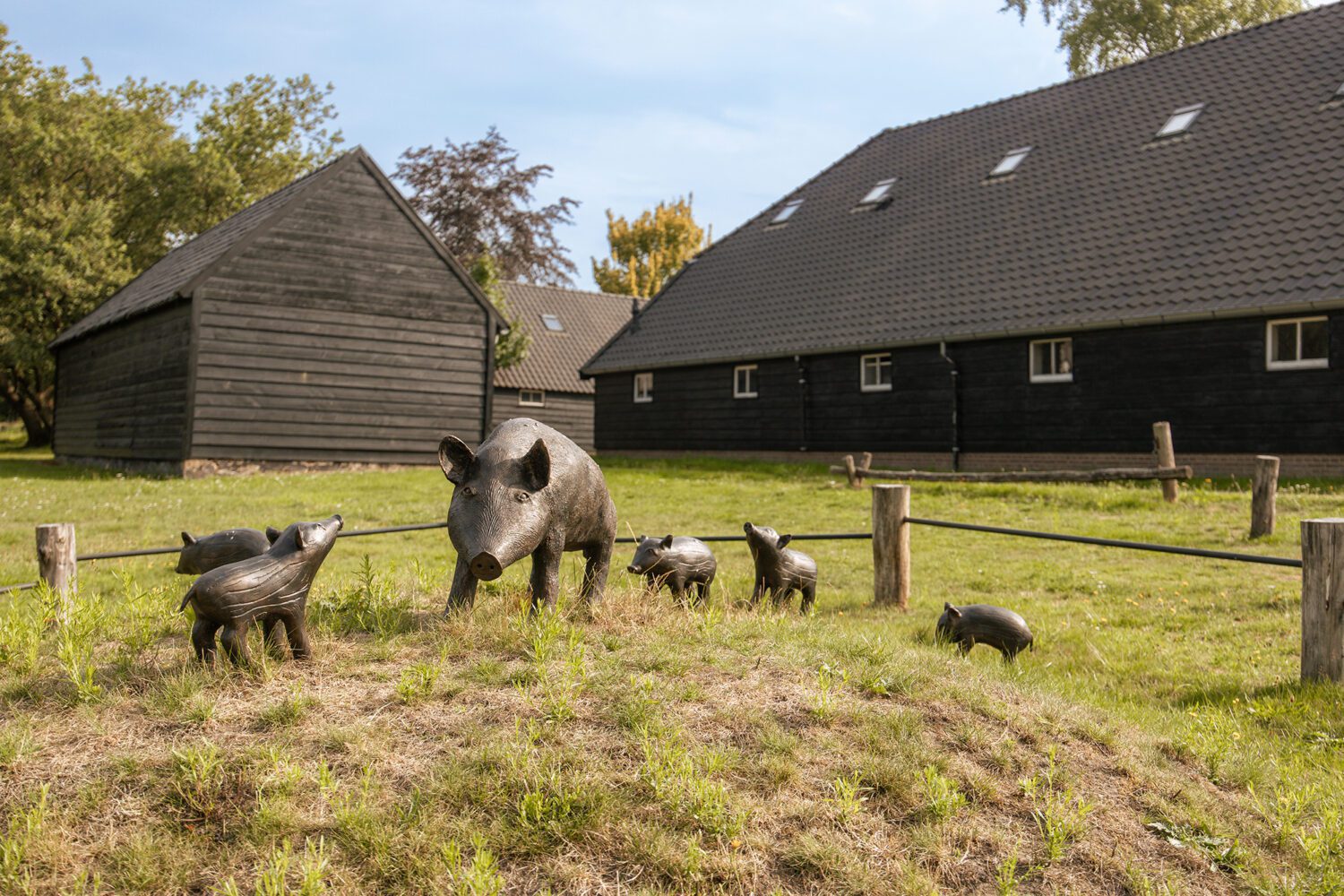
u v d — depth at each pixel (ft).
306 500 56.70
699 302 97.14
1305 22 74.90
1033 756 15.71
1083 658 25.64
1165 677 23.72
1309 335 54.85
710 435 90.07
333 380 77.05
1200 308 57.31
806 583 27.40
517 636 17.84
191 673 15.76
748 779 13.89
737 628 20.11
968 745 15.74
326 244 76.79
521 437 19.48
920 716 16.46
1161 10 123.44
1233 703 21.17
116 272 117.08
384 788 13.02
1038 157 81.41
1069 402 64.75
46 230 113.70
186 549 21.58
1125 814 14.53
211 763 12.90
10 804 12.43
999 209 78.59
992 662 22.17
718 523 49.85
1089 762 16.01
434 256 82.02
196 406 71.20
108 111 137.80
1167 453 48.26
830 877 12.30
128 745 13.71
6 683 15.65
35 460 104.53
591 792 13.05
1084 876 13.01
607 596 22.30
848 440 78.13
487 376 84.48
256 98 146.92
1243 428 57.06
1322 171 60.23
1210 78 75.82
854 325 77.71
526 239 147.13
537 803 12.51
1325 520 21.75
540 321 141.69
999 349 68.44
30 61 129.18
